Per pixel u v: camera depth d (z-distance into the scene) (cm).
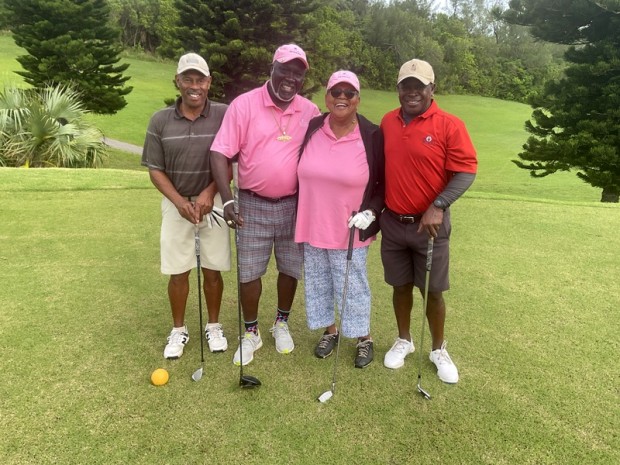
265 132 267
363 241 279
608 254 469
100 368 276
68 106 1197
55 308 340
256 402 252
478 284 397
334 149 265
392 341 319
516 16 1510
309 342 315
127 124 2475
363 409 249
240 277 294
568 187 1820
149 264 420
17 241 466
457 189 250
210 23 1956
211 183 281
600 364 289
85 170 816
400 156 257
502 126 3550
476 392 263
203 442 224
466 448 225
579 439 230
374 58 5197
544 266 437
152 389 259
